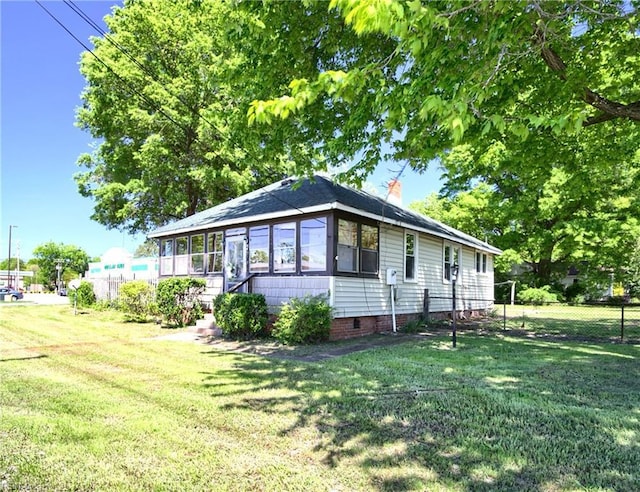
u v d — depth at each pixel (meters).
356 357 7.50
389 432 3.76
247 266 12.39
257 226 12.18
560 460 3.20
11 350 8.05
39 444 3.46
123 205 23.81
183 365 6.68
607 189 21.45
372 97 5.62
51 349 8.19
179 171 21.52
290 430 3.80
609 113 6.39
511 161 9.23
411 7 2.61
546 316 18.08
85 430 3.76
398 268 12.98
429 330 12.41
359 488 2.78
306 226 10.80
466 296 17.73
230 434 3.71
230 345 9.02
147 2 20.27
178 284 12.51
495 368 6.55
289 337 9.20
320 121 7.63
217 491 2.74
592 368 6.60
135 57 20.33
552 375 6.07
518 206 25.11
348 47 7.19
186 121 20.08
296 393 5.00
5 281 59.31
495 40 3.63
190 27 19.69
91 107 22.16
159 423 3.96
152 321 13.78
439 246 15.59
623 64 7.42
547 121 3.19
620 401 4.75
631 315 18.30
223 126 17.33
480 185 27.73
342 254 10.59
